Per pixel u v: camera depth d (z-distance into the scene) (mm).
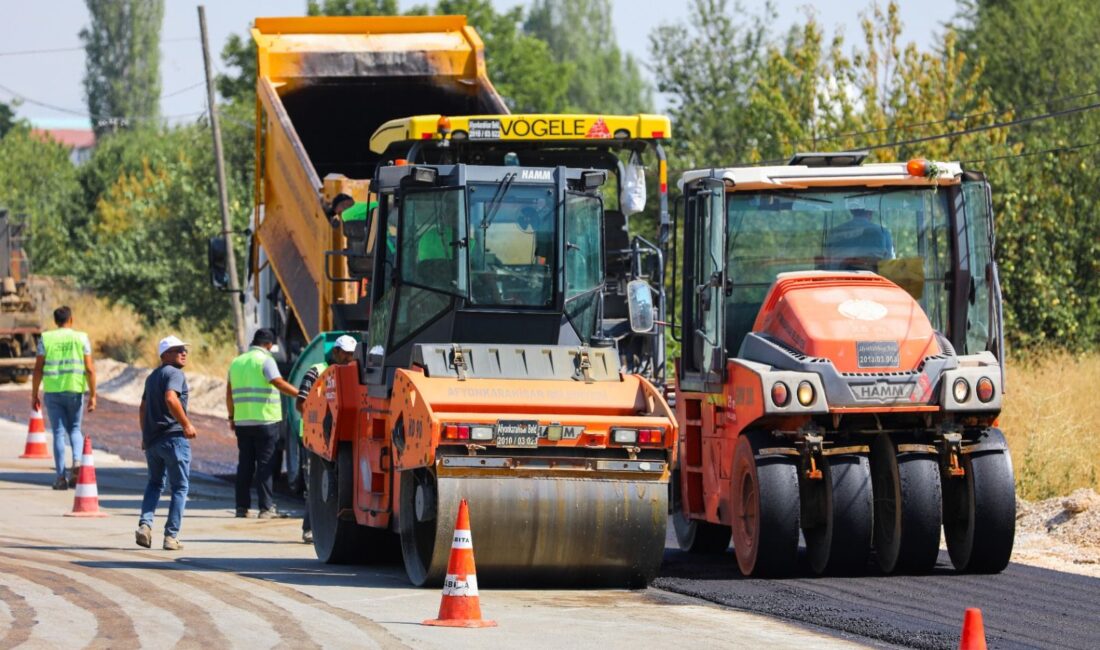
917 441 38438
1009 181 86500
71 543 43312
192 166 142625
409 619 30531
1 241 117688
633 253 50062
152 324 134125
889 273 40906
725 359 39625
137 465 69188
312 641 27750
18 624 29000
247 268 70938
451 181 37812
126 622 29453
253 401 51562
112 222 187250
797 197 41000
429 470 34625
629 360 50062
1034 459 53469
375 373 38750
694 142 137875
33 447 70625
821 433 37344
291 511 54062
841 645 28438
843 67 99188
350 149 67812
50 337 58469
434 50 65500
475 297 37406
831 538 37188
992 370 37344
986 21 125250
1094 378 67500
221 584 35094
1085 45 114125
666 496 35031
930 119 94688
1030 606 33062
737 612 32375
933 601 33688
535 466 34281
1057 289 85062
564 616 31422
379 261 39531
